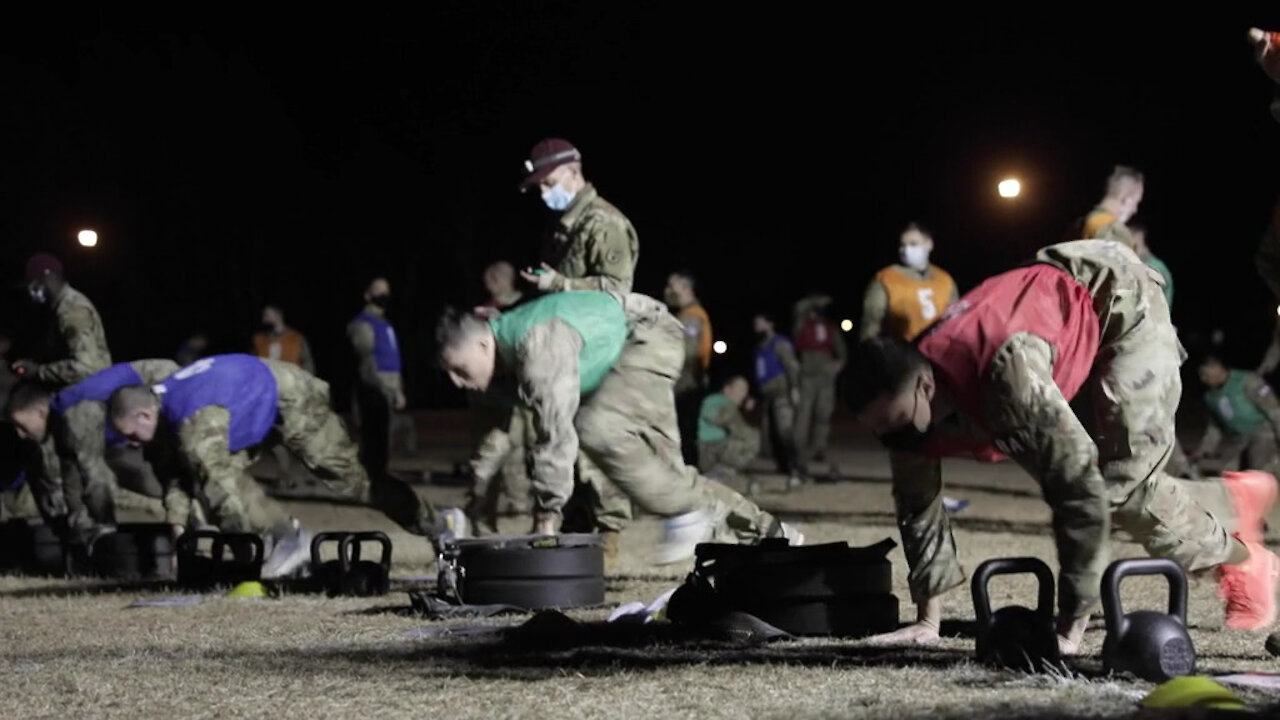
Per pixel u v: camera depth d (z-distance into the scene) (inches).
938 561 232.2
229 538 356.2
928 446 219.3
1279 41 222.5
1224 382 574.9
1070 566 205.0
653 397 321.1
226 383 360.5
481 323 297.0
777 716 181.3
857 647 234.5
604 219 358.3
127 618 304.7
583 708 190.4
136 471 434.6
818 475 761.6
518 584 296.2
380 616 295.1
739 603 250.8
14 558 438.6
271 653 246.5
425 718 188.4
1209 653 226.5
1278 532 457.1
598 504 374.0
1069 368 208.1
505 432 382.0
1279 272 238.4
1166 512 228.8
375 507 377.1
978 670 205.8
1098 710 174.6
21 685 219.5
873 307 454.6
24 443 443.5
